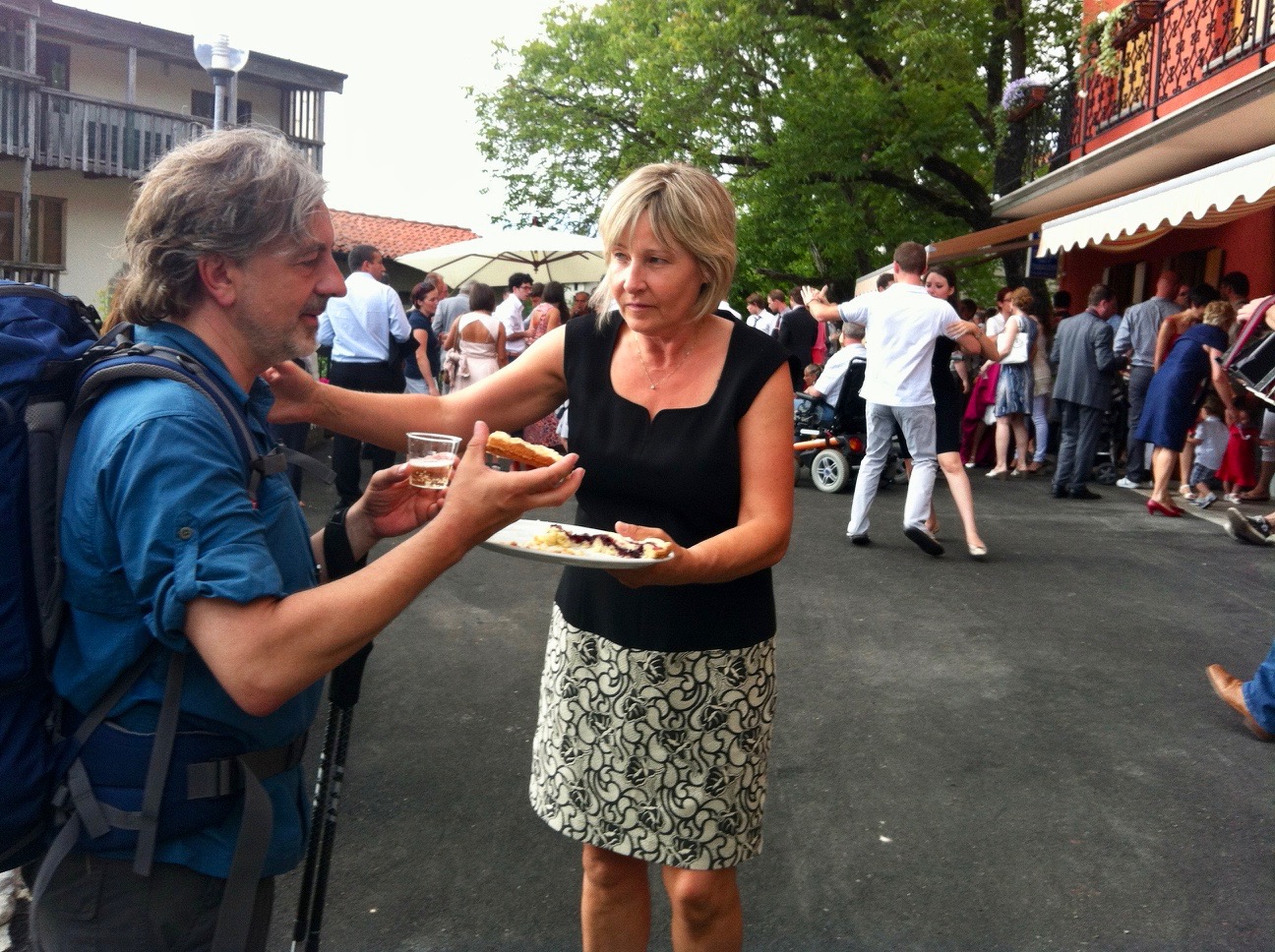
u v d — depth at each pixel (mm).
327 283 1571
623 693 2195
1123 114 13117
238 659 1332
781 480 2152
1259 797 3791
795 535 8289
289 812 1608
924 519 7484
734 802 2215
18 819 1429
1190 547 8039
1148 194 8617
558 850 3326
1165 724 4469
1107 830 3527
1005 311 12602
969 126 19484
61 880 1479
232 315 1534
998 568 7215
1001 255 19422
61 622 1440
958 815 3619
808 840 3441
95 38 24750
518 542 1881
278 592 1372
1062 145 15273
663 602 2162
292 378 2143
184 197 1465
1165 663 5266
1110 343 10156
